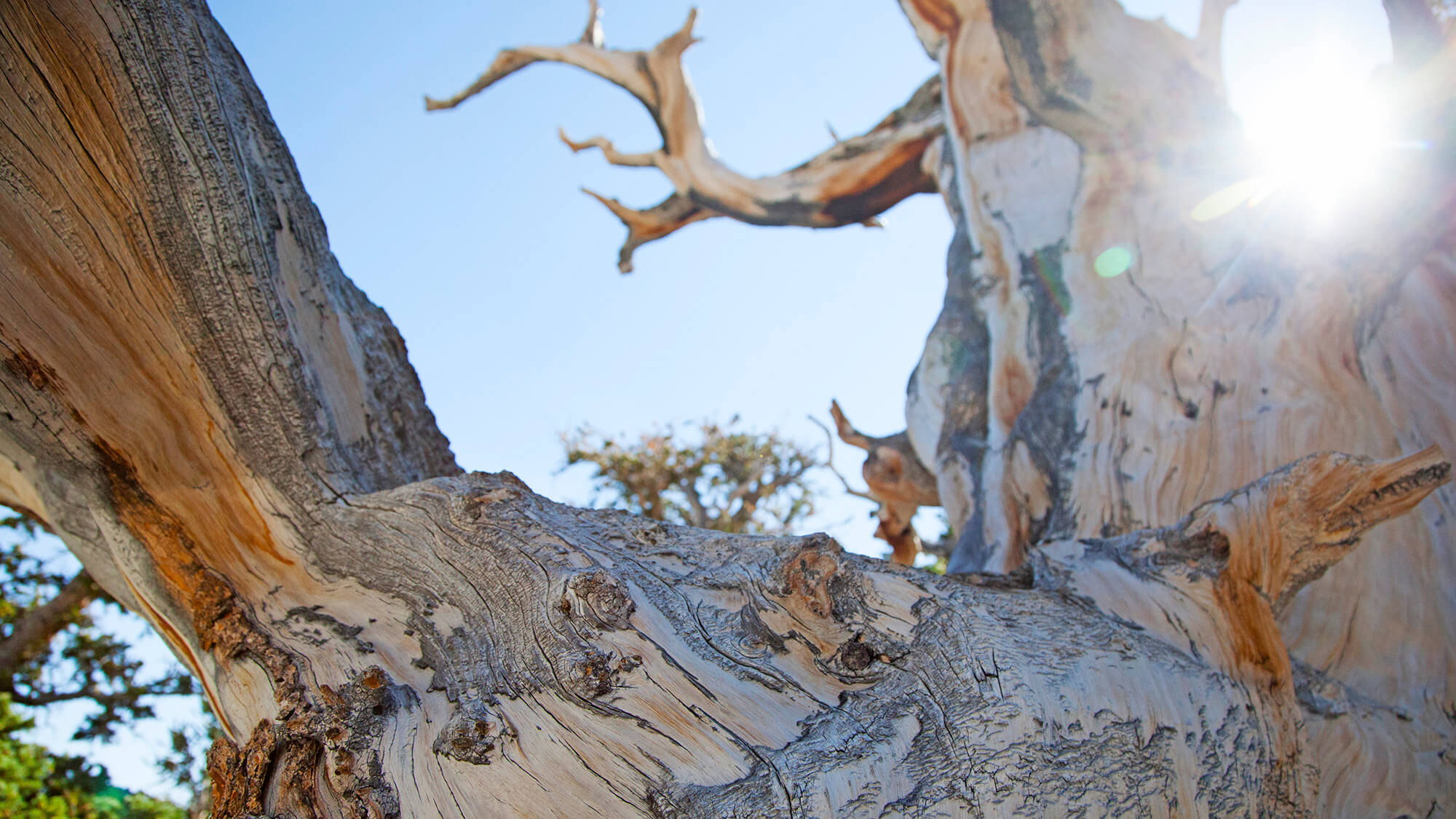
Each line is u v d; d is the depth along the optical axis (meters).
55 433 1.03
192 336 1.01
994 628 0.86
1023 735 0.77
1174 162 1.90
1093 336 1.79
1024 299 2.06
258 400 1.04
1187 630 0.93
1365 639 1.19
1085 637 0.88
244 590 1.01
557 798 0.73
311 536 1.02
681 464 4.96
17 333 0.98
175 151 0.97
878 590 0.89
